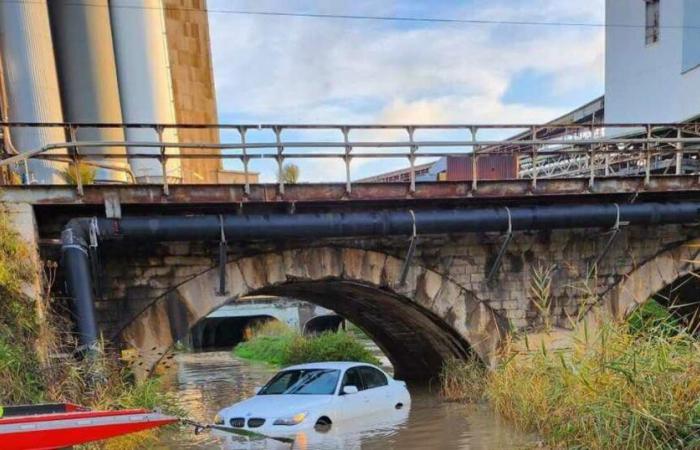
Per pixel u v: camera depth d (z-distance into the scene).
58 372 7.55
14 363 6.79
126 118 15.23
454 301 12.06
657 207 11.95
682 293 15.72
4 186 8.79
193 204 9.85
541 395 8.49
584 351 8.14
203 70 22.23
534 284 12.45
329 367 9.23
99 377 8.01
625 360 7.04
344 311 17.58
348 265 11.41
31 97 12.59
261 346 30.69
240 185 10.02
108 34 15.38
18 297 7.84
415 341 15.74
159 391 10.56
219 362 28.31
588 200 12.16
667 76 19.80
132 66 15.27
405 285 11.81
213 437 7.94
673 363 6.70
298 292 14.83
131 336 9.93
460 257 12.09
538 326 12.35
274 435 7.57
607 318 9.12
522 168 24.02
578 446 6.93
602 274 12.81
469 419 9.33
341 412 8.35
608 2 22.55
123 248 9.96
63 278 9.52
